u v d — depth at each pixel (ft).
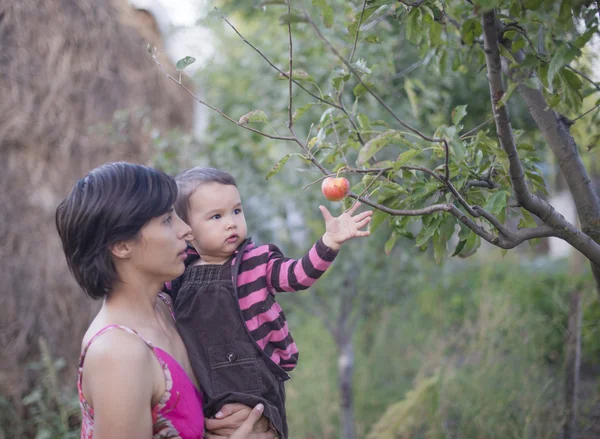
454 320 15.76
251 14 13.71
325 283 12.42
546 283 17.53
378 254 12.15
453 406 11.42
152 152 12.05
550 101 4.70
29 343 10.34
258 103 12.34
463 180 4.91
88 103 11.52
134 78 12.30
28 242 10.58
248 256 5.07
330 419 13.84
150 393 3.99
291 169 11.50
